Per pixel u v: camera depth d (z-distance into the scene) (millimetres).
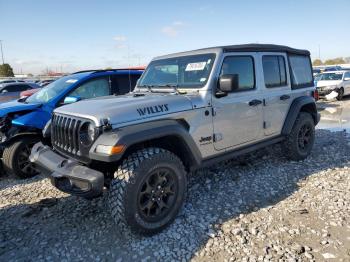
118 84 6371
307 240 3078
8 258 3027
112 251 3072
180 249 3051
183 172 3473
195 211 3738
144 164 3125
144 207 3203
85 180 2988
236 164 5312
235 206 3852
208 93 3836
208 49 4148
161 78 4473
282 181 4570
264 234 3213
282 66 5039
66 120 3510
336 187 4250
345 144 6488
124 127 3133
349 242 3010
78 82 5887
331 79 16469
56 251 3111
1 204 4258
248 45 4473
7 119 5289
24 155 5250
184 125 3641
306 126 5496
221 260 2857
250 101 4379
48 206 4090
